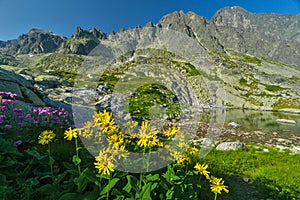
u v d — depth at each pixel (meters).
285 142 17.55
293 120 38.47
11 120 5.86
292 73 140.88
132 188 3.41
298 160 9.55
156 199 3.65
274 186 6.05
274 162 9.11
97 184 3.20
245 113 49.97
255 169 7.98
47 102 13.29
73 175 3.74
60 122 7.57
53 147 5.44
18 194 3.45
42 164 4.33
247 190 5.86
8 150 4.17
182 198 3.73
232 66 117.12
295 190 5.84
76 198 3.16
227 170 7.44
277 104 71.56
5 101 5.88
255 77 108.44
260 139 18.55
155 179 3.27
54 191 3.49
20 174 4.01
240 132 21.92
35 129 6.32
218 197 5.16
